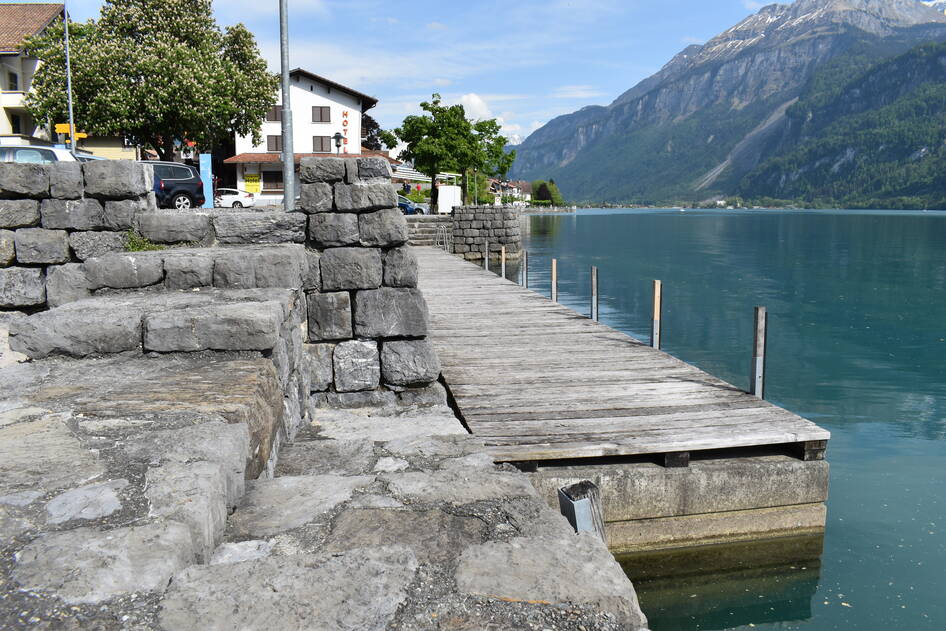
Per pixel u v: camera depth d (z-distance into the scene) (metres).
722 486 6.16
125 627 1.73
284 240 6.15
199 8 35.94
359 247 6.02
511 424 6.56
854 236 63.16
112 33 33.59
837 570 6.00
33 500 2.27
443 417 5.59
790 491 6.28
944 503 7.54
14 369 3.82
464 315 12.56
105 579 1.88
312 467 3.81
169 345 4.05
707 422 6.59
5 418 3.03
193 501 2.29
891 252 44.88
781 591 5.72
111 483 2.40
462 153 49.53
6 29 39.09
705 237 62.25
